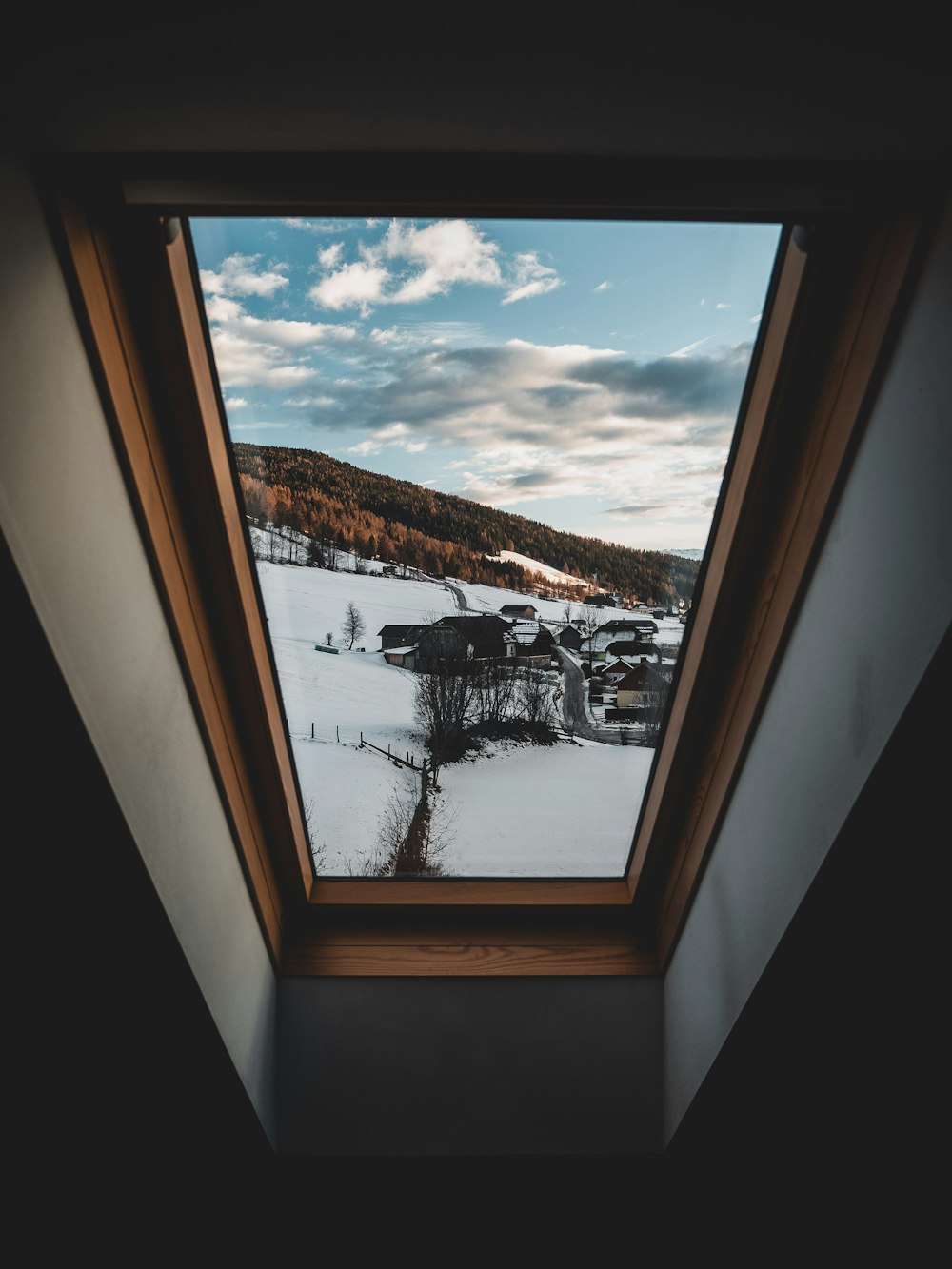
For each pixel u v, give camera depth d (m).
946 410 0.99
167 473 1.21
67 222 0.96
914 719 1.11
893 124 0.94
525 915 1.90
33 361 0.93
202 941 1.45
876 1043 1.72
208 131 0.96
